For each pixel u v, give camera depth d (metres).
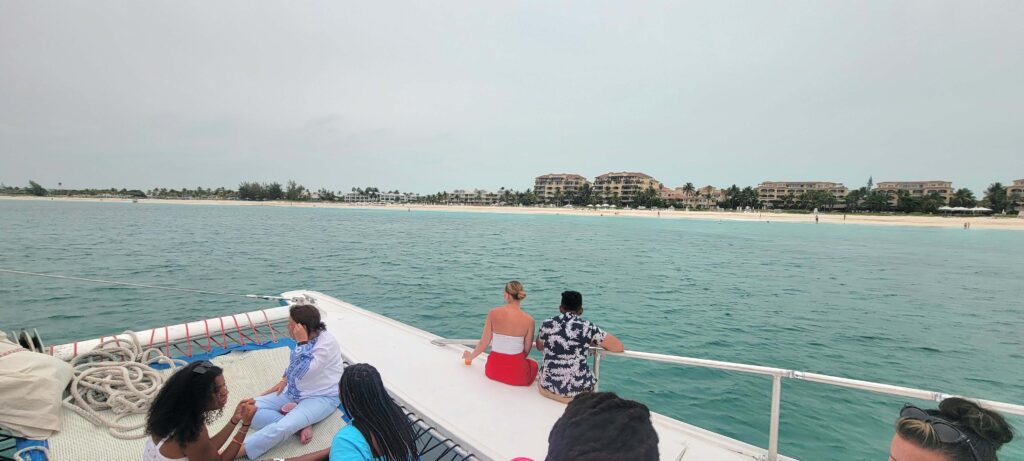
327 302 6.64
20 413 3.03
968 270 27.89
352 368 2.39
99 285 14.40
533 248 33.06
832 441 5.64
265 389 4.12
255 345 4.97
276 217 79.06
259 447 3.14
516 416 3.62
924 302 17.02
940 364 9.54
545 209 158.62
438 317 11.48
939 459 1.58
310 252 25.97
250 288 14.79
